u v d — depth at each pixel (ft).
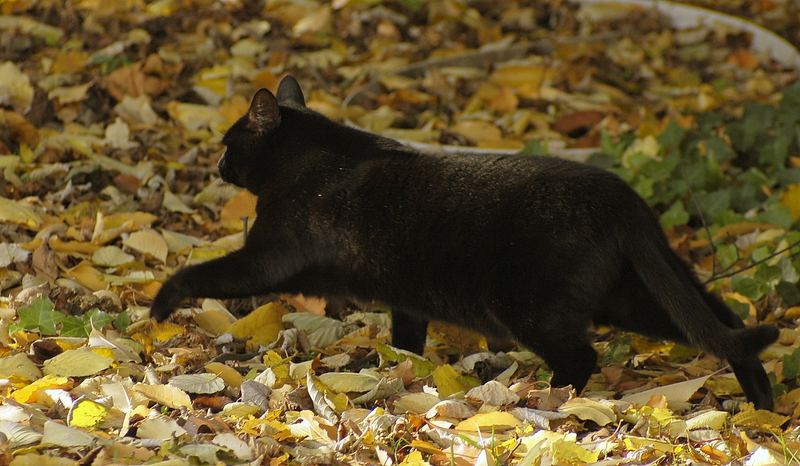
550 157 30.89
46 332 30.76
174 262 38.17
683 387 30.14
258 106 32.40
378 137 32.99
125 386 26.84
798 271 38.40
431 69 59.36
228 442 24.04
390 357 31.12
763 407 30.09
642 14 70.03
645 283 29.12
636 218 29.17
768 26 71.56
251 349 33.04
